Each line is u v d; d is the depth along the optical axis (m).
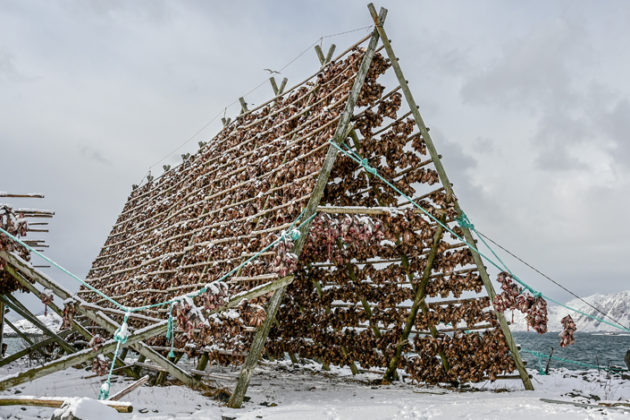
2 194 7.46
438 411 5.61
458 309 7.89
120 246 14.53
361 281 9.01
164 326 6.51
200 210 10.57
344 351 9.38
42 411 5.85
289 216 7.48
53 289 6.42
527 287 6.74
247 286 7.41
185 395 7.10
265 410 6.20
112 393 7.18
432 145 7.78
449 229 7.62
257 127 10.32
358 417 5.63
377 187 8.39
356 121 8.21
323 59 9.09
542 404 5.79
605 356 23.28
